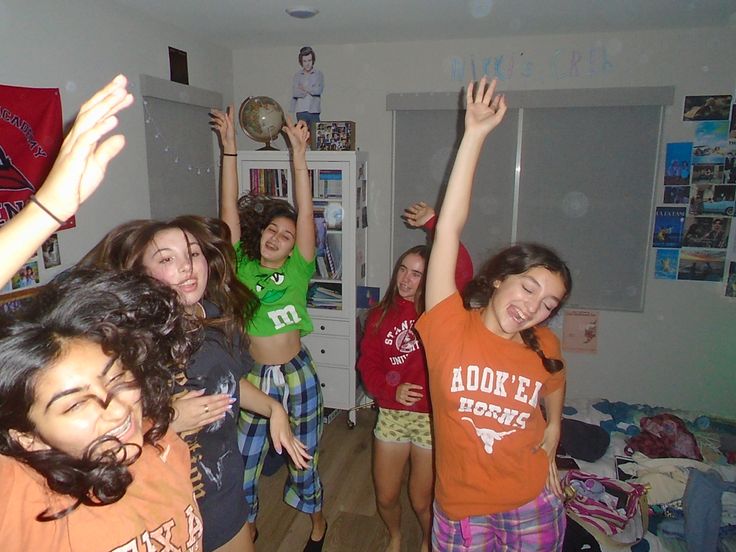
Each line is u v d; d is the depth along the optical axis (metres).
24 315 0.70
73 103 2.35
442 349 1.26
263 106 3.27
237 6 2.66
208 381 1.26
